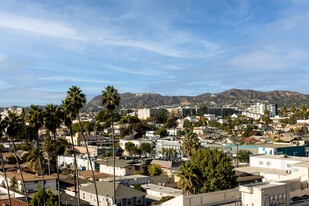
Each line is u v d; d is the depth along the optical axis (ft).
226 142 634.84
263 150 440.86
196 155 264.93
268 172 335.47
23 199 262.47
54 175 350.43
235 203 187.01
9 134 220.43
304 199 203.62
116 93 252.42
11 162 479.41
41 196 233.76
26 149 555.69
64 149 544.62
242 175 325.01
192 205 180.75
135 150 593.83
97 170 442.09
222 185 249.14
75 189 291.38
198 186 249.34
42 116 237.25
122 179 321.93
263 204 181.37
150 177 340.59
